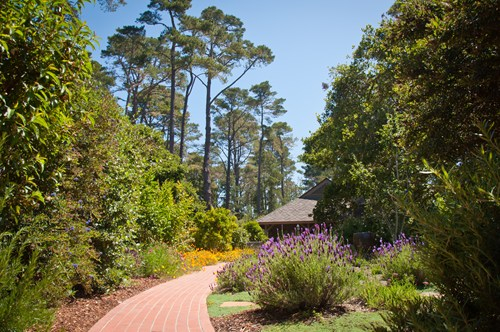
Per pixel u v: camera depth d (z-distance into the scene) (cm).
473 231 212
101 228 775
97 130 709
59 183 559
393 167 1623
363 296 597
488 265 211
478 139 519
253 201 7800
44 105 396
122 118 1066
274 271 591
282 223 3434
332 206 2434
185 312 623
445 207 237
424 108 601
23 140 393
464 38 530
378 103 2053
